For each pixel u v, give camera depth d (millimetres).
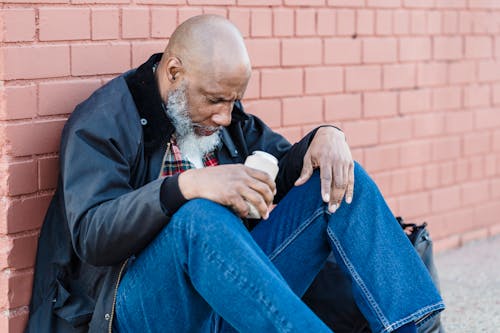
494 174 5430
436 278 3396
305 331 2523
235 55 2904
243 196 2656
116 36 3361
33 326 2965
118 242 2674
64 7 3158
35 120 3096
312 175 3088
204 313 2840
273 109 4086
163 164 3031
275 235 3080
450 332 3879
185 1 3623
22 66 3043
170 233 2641
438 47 4930
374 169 4652
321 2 4238
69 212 2766
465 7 5070
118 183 2814
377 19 4539
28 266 3133
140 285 2748
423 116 4898
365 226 2969
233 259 2555
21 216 3086
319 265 3146
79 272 2980
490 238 5375
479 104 5262
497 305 4227
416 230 3414
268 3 3990
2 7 2975
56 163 3170
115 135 2873
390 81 4668
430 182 5000
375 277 2938
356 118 4508
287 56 4113
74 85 3215
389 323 2902
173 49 2955
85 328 2941
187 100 2949
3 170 3033
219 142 3227
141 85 3002
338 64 4367
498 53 5340
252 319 2568
